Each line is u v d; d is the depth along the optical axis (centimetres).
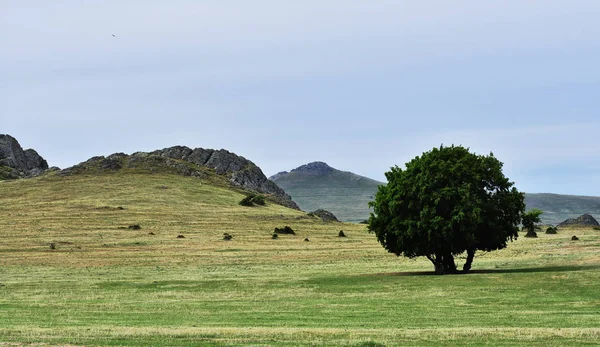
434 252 6084
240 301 4375
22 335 2789
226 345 2550
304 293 4769
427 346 2512
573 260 6525
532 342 2592
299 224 13912
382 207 6231
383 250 9569
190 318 3547
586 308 3700
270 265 7594
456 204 5847
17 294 4941
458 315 3544
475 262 7262
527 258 7369
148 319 3522
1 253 8950
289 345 2533
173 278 6106
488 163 6075
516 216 6016
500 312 3631
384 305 4025
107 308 4056
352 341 2606
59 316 3662
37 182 18300
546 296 4197
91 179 18625
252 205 16962
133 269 7231
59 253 9012
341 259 8294
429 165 6025
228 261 8131
